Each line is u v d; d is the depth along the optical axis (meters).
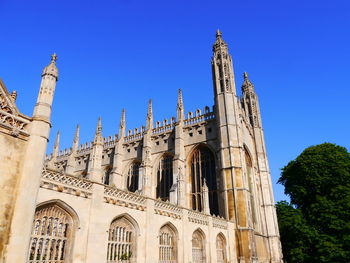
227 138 51.59
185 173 54.75
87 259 18.33
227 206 46.91
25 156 14.65
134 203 23.53
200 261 33.25
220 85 57.66
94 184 19.97
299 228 44.28
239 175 48.66
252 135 67.94
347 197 42.06
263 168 65.44
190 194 53.34
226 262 38.84
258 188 63.06
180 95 61.19
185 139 58.00
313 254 43.16
